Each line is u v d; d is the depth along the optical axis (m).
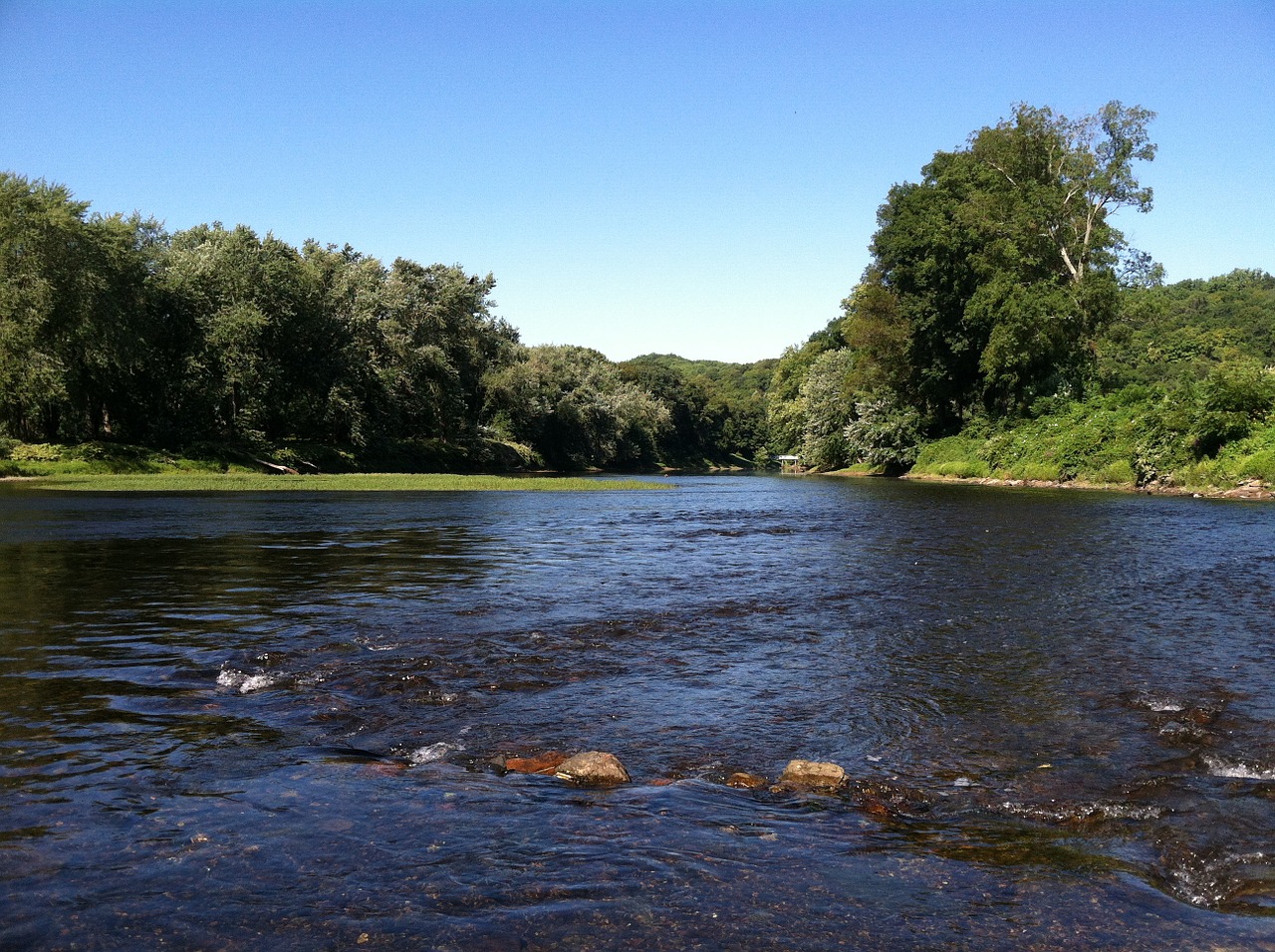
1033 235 51.06
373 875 3.55
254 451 55.38
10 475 43.12
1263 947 3.14
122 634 8.28
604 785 4.68
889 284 66.12
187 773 4.68
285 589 11.17
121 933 3.08
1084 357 53.09
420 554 15.05
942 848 3.95
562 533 19.12
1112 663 7.43
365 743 5.29
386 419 67.06
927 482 50.28
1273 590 11.24
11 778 4.55
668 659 7.51
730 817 4.26
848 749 5.32
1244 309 98.25
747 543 17.08
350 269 67.81
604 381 111.56
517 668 7.13
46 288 43.75
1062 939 3.18
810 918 3.29
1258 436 33.16
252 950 2.98
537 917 3.24
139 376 53.66
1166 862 3.84
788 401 99.25
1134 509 25.81
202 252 56.25
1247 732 5.60
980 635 8.54
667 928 3.19
